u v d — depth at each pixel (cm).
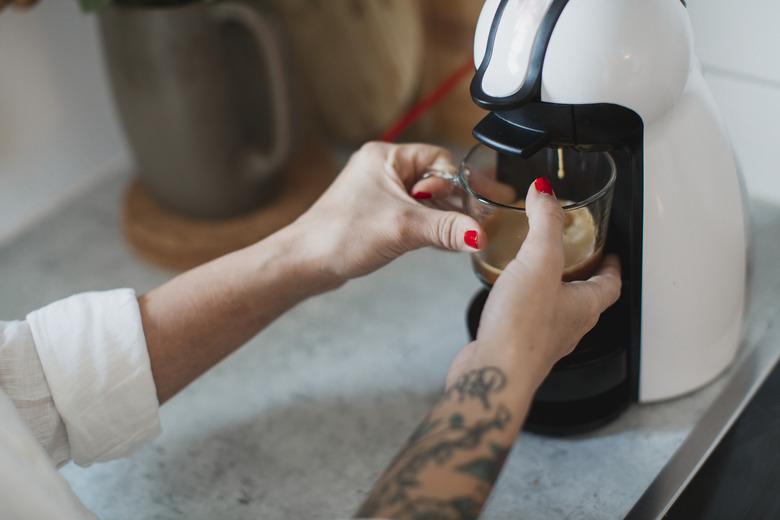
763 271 67
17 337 53
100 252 84
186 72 73
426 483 39
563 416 59
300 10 89
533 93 44
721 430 57
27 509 44
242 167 80
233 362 69
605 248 54
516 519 54
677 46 44
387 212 55
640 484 55
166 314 57
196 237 81
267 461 60
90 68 95
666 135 48
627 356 57
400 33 84
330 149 95
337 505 57
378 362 67
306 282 59
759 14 62
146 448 62
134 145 80
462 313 71
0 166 91
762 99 65
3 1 76
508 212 51
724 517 51
